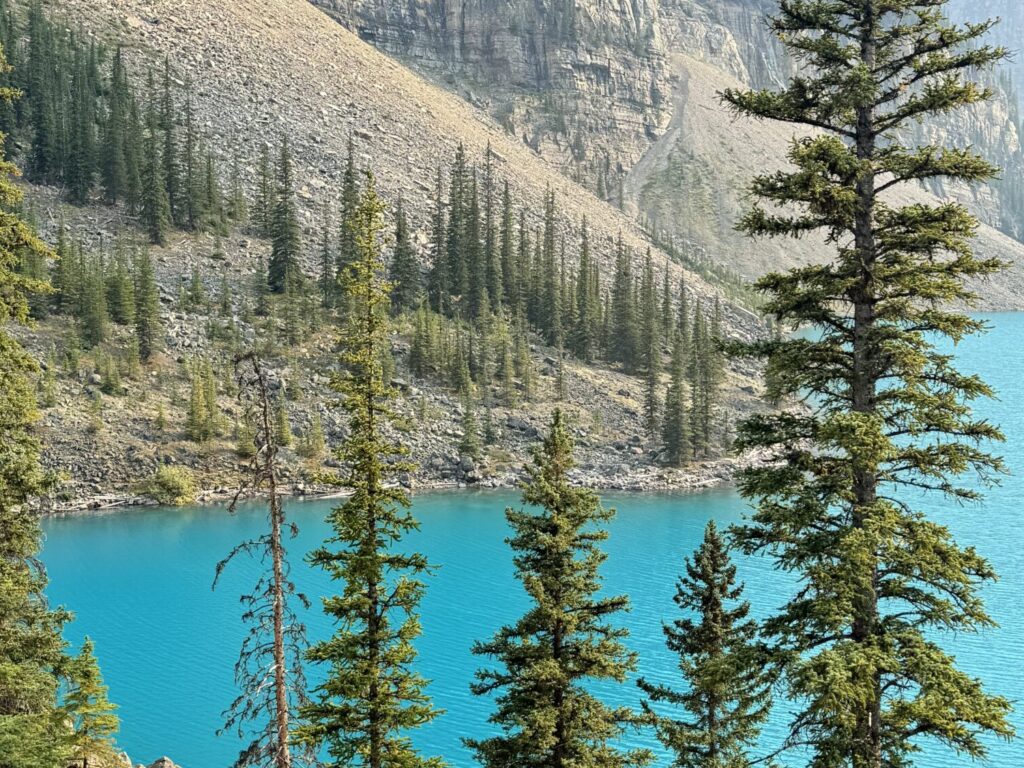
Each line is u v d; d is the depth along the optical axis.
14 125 199.00
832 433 17.92
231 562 98.50
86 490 121.94
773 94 20.33
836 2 19.95
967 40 19.30
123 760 38.09
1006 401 183.12
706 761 29.12
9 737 28.03
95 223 185.12
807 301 19.88
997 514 113.81
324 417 142.50
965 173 18.98
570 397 168.12
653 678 68.06
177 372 146.88
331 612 24.28
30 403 30.53
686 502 129.12
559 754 27.38
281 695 22.16
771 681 19.19
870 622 18.67
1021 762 56.44
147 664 71.12
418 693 24.58
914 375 18.62
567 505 28.84
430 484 137.00
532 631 28.27
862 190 19.58
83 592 89.12
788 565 19.55
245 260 186.12
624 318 188.75
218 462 130.75
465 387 156.75
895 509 18.62
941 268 19.02
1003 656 71.69
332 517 24.77
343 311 169.38
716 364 176.88
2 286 28.11
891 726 18.95
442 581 92.12
